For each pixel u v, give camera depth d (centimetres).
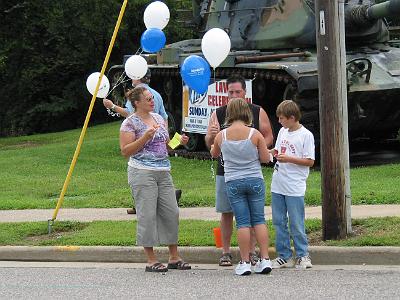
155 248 957
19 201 1364
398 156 1811
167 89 2019
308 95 1530
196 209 1224
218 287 790
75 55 3525
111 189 1503
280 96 1697
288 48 1734
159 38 1134
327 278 814
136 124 883
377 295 732
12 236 1066
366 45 1750
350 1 1733
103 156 1991
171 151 1964
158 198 890
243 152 841
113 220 1152
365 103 1606
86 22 3325
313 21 1694
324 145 936
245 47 1820
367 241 910
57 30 3391
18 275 890
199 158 1870
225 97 1748
